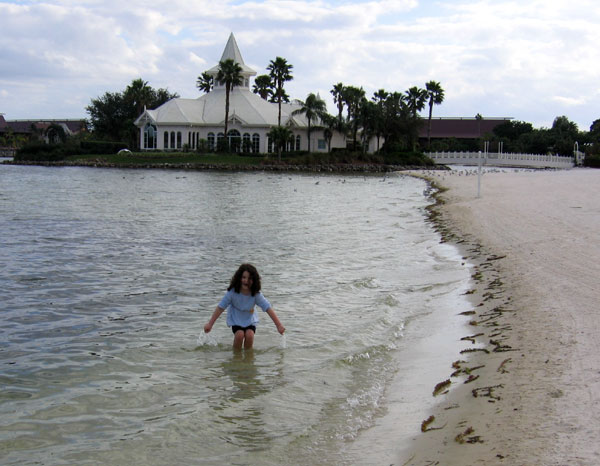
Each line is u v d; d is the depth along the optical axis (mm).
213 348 10016
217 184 59781
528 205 29938
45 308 12500
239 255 19203
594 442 5703
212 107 111188
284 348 10008
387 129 111938
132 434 6852
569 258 15773
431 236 23500
